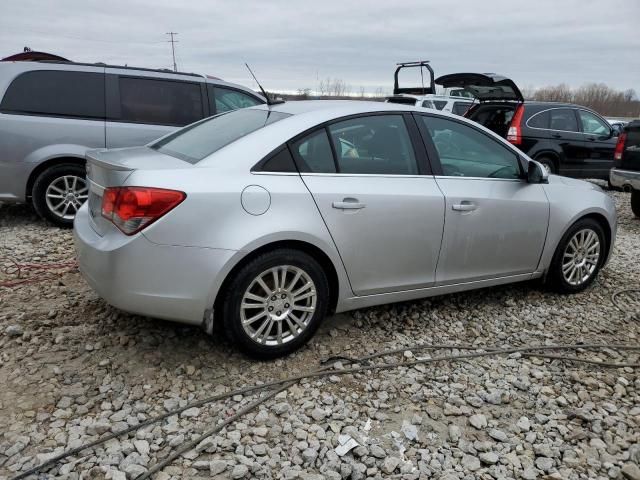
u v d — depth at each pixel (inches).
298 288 127.8
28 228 231.3
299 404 113.9
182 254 112.8
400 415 112.7
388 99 478.9
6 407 106.7
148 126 244.4
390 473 96.2
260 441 101.9
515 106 377.7
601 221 185.8
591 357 141.5
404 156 143.0
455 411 114.2
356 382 123.1
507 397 119.9
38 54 269.7
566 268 178.9
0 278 171.6
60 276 174.2
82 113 233.3
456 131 155.3
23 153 222.5
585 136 396.5
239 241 115.7
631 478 97.7
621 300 181.9
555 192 171.0
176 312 115.5
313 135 130.3
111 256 113.0
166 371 122.0
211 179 116.3
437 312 162.7
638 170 306.8
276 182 122.2
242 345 122.9
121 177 114.1
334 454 99.5
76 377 117.9
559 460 102.3
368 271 135.9
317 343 138.4
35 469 91.0
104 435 100.8
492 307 169.3
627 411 118.6
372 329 148.6
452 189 146.9
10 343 129.5
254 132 127.6
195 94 257.0
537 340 149.7
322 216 126.0
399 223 137.0
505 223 157.2
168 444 99.6
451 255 148.8
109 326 139.9
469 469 98.7
